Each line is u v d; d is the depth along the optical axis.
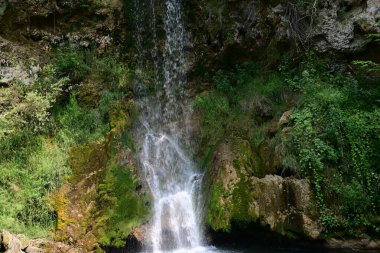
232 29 11.08
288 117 9.43
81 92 9.84
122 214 8.02
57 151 8.59
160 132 10.80
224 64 11.34
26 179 7.98
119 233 7.75
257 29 11.09
